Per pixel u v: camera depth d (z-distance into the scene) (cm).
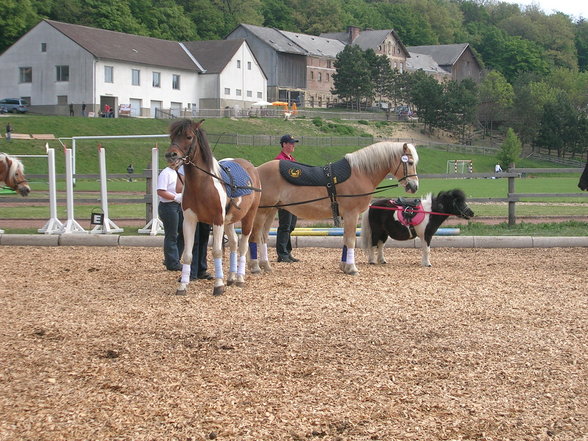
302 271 1352
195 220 1109
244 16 12838
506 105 10012
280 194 1288
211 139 6312
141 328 892
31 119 6131
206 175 1082
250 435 583
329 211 1300
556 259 1510
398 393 671
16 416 619
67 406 640
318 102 10588
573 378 712
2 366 744
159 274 1309
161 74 7962
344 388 683
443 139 9356
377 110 10281
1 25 8738
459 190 1388
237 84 8631
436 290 1142
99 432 589
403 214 1403
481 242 1700
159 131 6412
